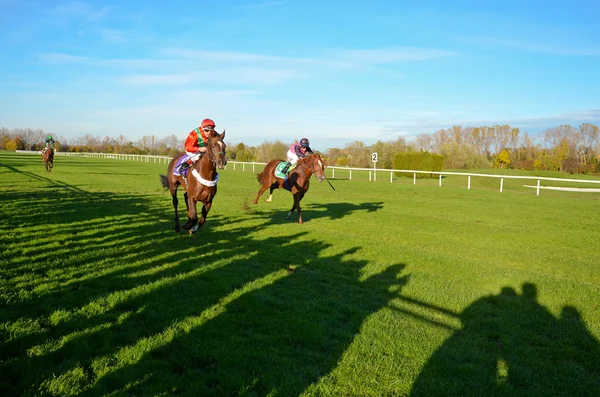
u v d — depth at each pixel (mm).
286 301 4738
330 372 3297
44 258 6004
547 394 3092
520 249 7887
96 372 3164
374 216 11469
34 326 3785
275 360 3434
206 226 9117
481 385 3184
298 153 10438
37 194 13688
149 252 6598
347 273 5984
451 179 29109
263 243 7617
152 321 4078
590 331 4203
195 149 7480
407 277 5867
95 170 28297
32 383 2961
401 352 3664
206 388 3027
